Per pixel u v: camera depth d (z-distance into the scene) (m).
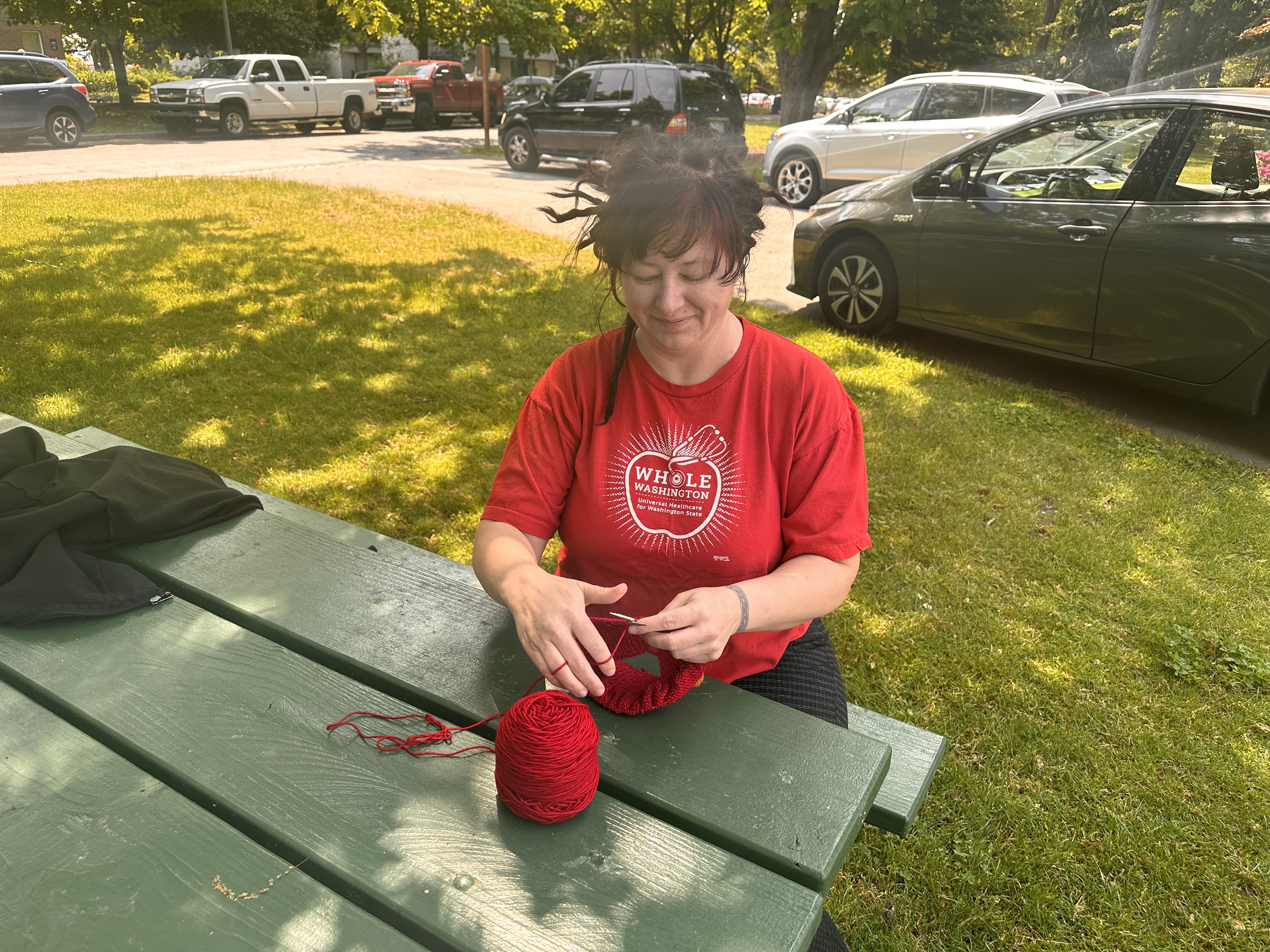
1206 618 2.87
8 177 11.63
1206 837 2.07
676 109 12.00
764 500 1.32
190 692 1.23
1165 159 4.21
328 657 1.34
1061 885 1.95
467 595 1.51
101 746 1.11
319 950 0.85
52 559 1.45
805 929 0.89
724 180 1.10
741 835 1.01
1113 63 31.69
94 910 0.89
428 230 8.52
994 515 3.46
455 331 5.43
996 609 2.90
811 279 6.04
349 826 1.00
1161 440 4.23
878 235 5.47
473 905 0.90
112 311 5.62
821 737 1.16
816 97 15.76
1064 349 4.75
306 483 3.56
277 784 1.06
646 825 1.00
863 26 14.70
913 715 2.44
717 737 1.15
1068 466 3.90
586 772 0.98
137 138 18.44
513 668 1.30
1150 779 2.23
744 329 1.31
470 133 21.44
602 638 1.15
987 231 4.89
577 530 1.39
